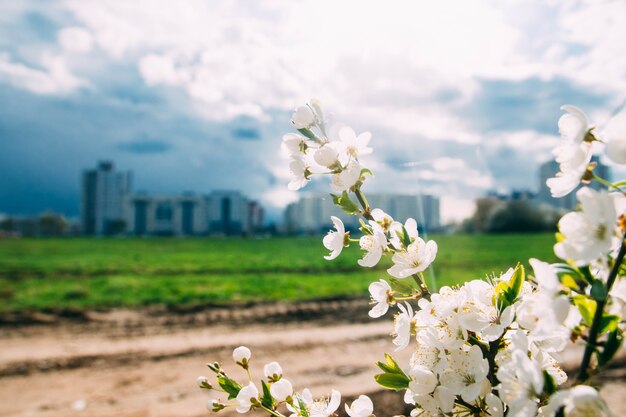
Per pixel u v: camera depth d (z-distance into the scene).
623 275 0.83
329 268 29.27
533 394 0.82
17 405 8.58
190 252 44.44
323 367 10.10
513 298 0.98
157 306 18.08
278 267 30.58
